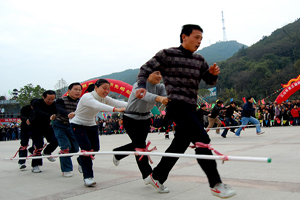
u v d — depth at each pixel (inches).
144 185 129.4
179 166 168.1
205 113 366.6
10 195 126.6
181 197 105.3
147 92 110.3
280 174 129.9
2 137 973.2
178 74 101.7
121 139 541.3
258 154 194.2
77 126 142.3
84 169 136.0
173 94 100.4
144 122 125.4
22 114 202.8
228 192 88.7
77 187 135.6
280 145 240.2
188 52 104.1
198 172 147.1
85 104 137.1
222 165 163.9
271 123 651.5
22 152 203.0
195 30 101.5
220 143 297.1
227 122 435.5
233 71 2630.4
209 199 100.3
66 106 166.4
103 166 195.2
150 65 102.9
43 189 135.6
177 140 110.0
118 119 924.0
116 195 115.3
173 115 102.0
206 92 1866.4
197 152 96.3
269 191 103.6
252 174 134.1
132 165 187.9
